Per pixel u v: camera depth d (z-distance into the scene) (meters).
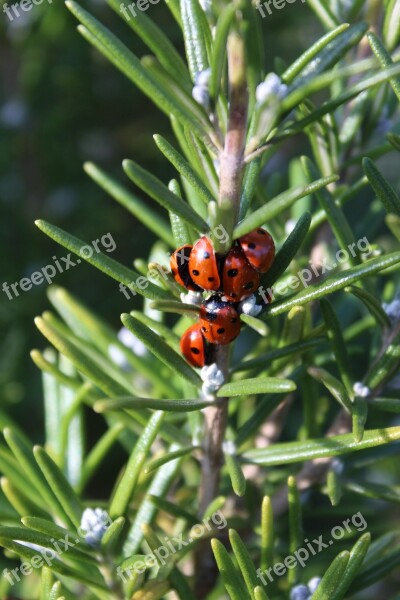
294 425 0.47
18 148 0.53
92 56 0.53
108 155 0.57
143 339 0.28
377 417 0.37
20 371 0.50
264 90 0.26
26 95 0.52
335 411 0.41
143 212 0.33
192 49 0.27
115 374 0.34
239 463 0.29
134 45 0.52
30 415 0.49
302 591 0.29
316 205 0.35
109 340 0.33
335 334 0.29
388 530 0.33
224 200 0.26
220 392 0.28
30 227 0.52
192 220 0.27
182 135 0.29
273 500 0.32
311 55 0.26
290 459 0.29
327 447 0.29
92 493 0.48
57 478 0.29
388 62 0.27
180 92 0.26
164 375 0.34
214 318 0.27
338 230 0.29
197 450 0.30
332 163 0.32
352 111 0.32
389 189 0.28
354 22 0.32
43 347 0.51
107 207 0.55
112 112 0.57
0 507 0.31
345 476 0.33
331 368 0.40
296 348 0.29
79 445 0.32
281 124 0.27
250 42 0.26
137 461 0.29
